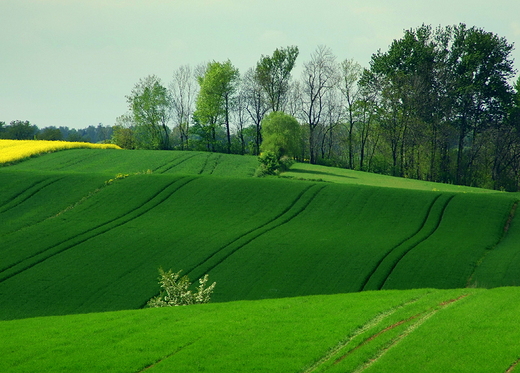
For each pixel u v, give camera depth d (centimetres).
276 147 9862
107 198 6644
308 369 2084
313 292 4134
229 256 4869
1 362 2212
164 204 6412
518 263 4384
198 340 2383
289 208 6216
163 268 4675
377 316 2600
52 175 7475
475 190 8375
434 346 2144
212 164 9625
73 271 4666
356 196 6431
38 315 3947
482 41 10844
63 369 2133
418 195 6397
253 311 2805
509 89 11062
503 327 2277
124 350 2302
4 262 4853
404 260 4569
